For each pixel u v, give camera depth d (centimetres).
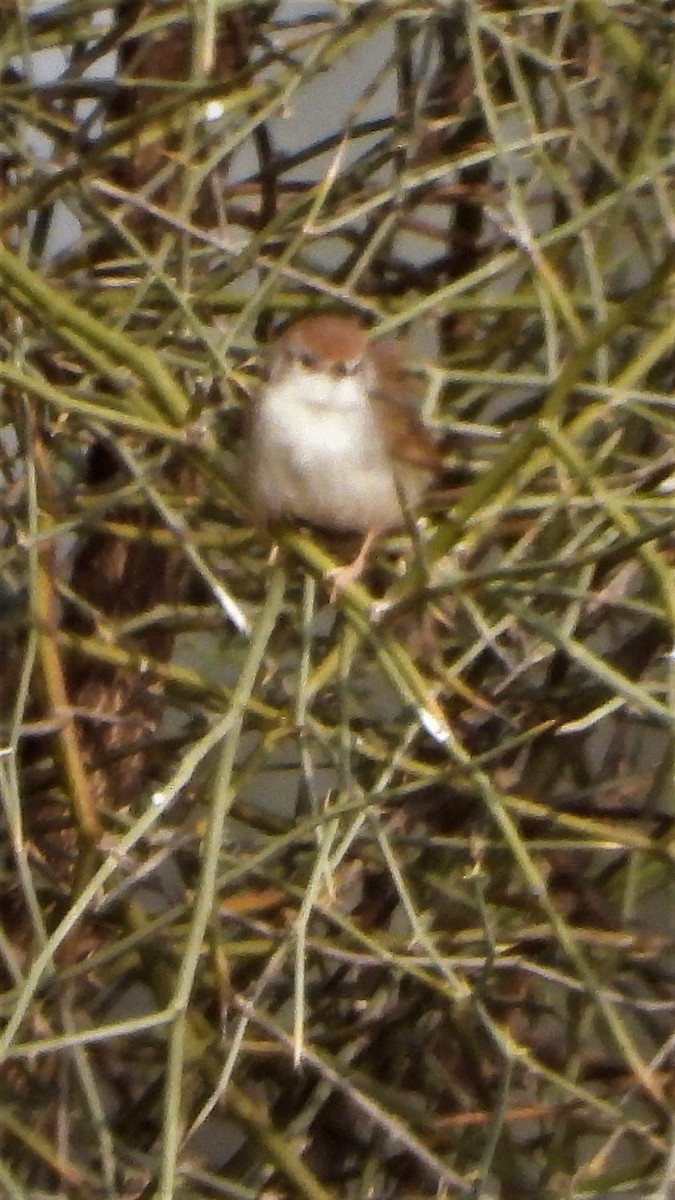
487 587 336
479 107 345
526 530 342
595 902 346
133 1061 347
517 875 346
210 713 346
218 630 346
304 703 338
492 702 345
